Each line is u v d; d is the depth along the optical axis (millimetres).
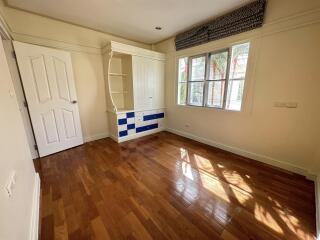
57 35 2791
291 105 2145
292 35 2016
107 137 3797
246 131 2684
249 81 2494
